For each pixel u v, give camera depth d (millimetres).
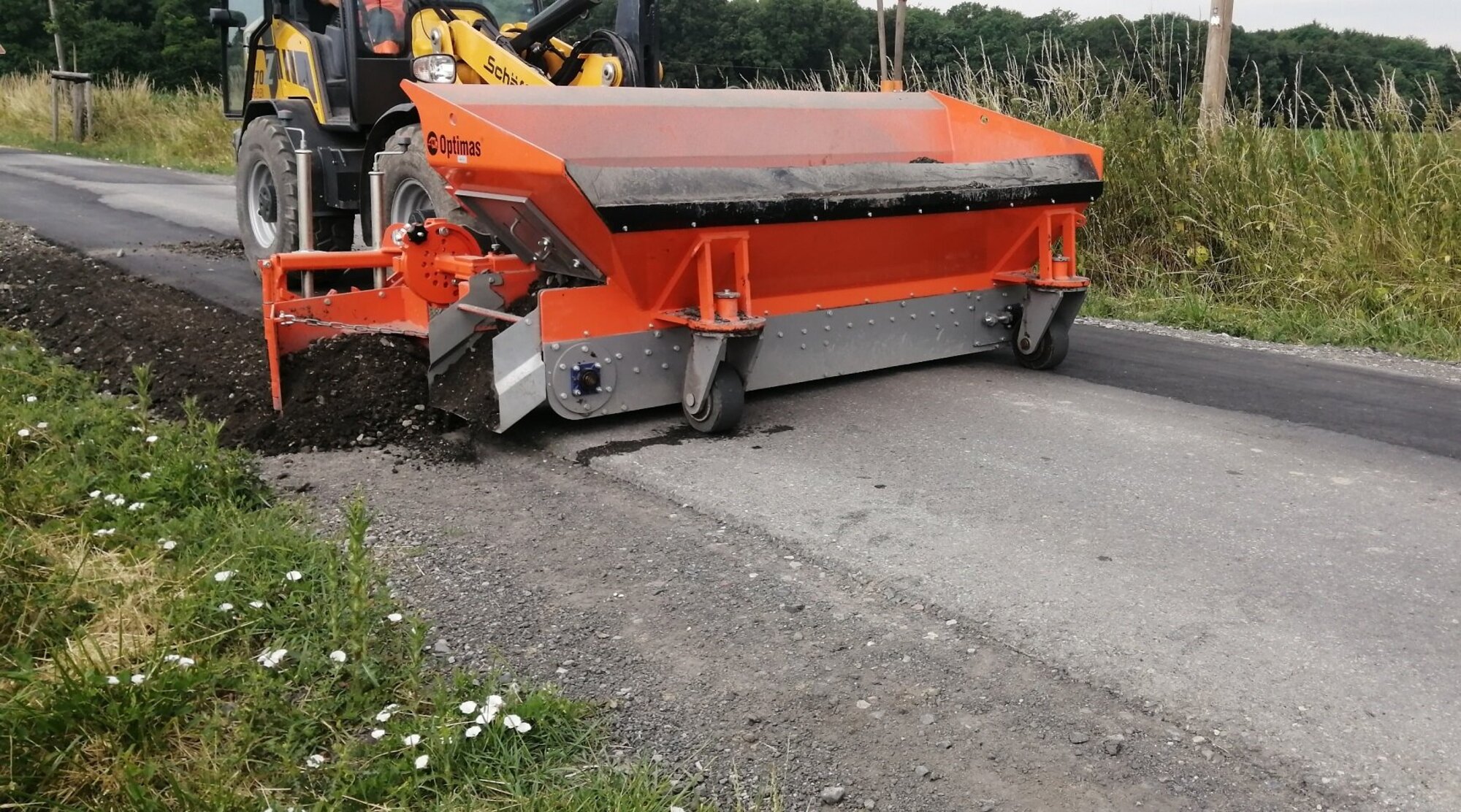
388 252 5258
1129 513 4098
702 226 4633
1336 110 8406
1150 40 9445
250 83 8930
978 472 4512
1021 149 6121
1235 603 3396
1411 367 6441
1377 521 4055
